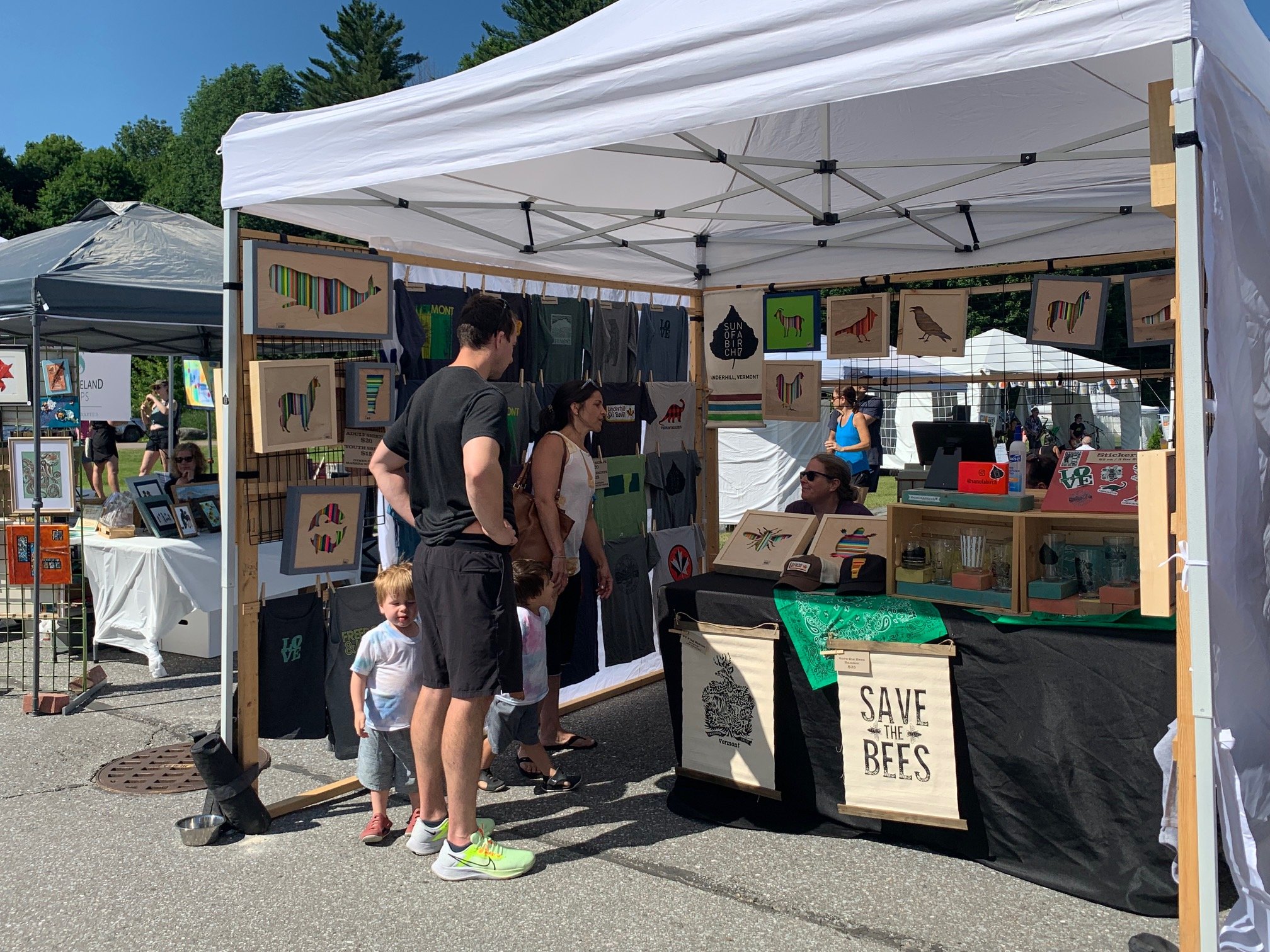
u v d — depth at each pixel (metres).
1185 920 2.34
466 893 3.30
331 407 3.96
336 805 4.14
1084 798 3.15
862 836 3.66
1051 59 2.22
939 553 3.60
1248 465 2.56
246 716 3.85
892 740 3.48
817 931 3.01
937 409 16.14
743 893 3.26
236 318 3.77
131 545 6.21
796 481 12.22
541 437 4.42
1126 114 4.11
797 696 3.72
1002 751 3.30
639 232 5.78
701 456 6.02
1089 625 3.13
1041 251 5.47
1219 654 2.31
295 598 4.00
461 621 3.29
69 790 4.32
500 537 3.23
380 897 3.29
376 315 4.11
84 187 53.75
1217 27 2.35
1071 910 3.09
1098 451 3.37
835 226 5.60
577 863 3.52
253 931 3.07
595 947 2.95
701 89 2.69
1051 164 4.68
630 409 5.46
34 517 5.61
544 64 3.00
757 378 5.95
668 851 3.60
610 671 5.75
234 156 3.71
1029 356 14.02
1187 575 2.24
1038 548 3.34
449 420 3.27
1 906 3.26
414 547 4.39
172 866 3.54
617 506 5.31
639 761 4.61
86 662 5.75
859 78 2.45
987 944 2.90
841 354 5.74
